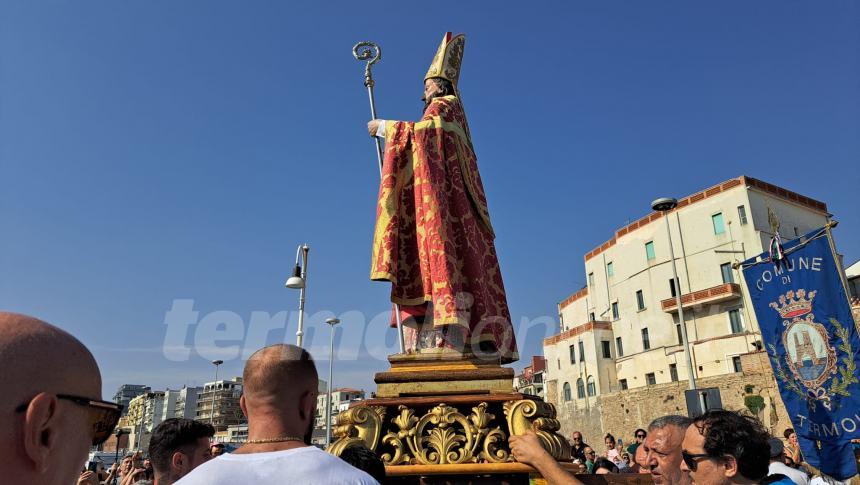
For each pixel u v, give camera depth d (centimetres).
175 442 497
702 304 4197
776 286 1093
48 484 159
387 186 570
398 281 557
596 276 5288
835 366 1002
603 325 4972
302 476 241
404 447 443
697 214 4459
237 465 248
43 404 158
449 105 625
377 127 611
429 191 561
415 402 456
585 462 1334
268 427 268
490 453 440
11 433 153
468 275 553
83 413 173
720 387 3969
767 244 4134
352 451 395
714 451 349
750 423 362
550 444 435
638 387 4522
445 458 437
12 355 158
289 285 1738
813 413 1014
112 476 1057
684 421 441
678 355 4353
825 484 982
